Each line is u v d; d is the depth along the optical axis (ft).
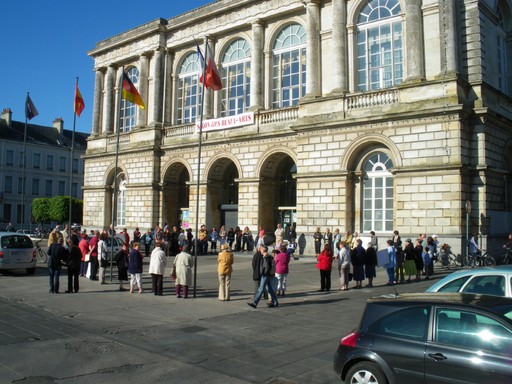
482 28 79.25
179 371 25.98
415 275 67.82
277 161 101.19
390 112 79.15
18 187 234.99
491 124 77.92
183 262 49.60
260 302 47.60
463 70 78.33
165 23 122.83
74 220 196.24
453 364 18.37
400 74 83.61
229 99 111.34
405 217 76.79
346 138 84.33
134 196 123.75
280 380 24.79
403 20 83.46
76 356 28.30
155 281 51.26
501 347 17.79
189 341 32.65
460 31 79.20
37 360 27.20
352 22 88.43
